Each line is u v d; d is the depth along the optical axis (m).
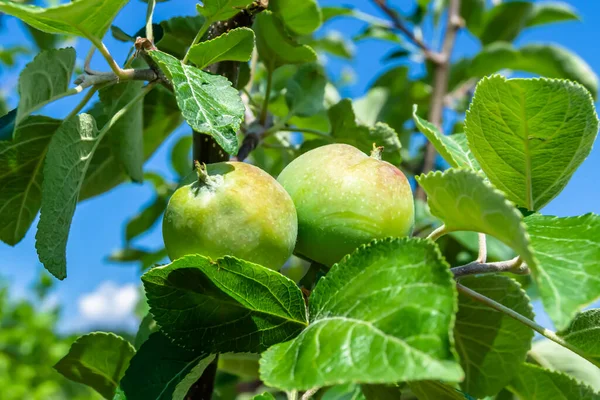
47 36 0.69
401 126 0.82
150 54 0.33
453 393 0.35
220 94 0.33
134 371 0.34
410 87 0.84
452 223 0.33
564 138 0.37
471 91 0.89
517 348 0.39
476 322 0.39
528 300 0.38
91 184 0.50
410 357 0.26
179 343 0.33
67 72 0.36
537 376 0.41
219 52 0.37
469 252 0.59
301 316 0.33
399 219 0.35
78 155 0.37
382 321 0.28
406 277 0.29
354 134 0.48
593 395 0.40
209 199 0.32
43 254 0.35
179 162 0.73
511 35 0.88
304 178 0.35
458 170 0.30
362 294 0.29
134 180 0.47
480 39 0.89
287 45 0.45
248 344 0.33
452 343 0.26
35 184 0.42
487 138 0.38
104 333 0.40
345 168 0.35
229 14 0.37
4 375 1.36
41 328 1.50
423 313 0.27
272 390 0.62
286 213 0.33
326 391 0.47
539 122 0.37
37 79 0.34
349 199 0.34
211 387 0.38
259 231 0.33
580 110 0.36
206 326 0.33
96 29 0.34
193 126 0.32
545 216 0.33
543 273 0.29
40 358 1.47
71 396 1.45
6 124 0.36
